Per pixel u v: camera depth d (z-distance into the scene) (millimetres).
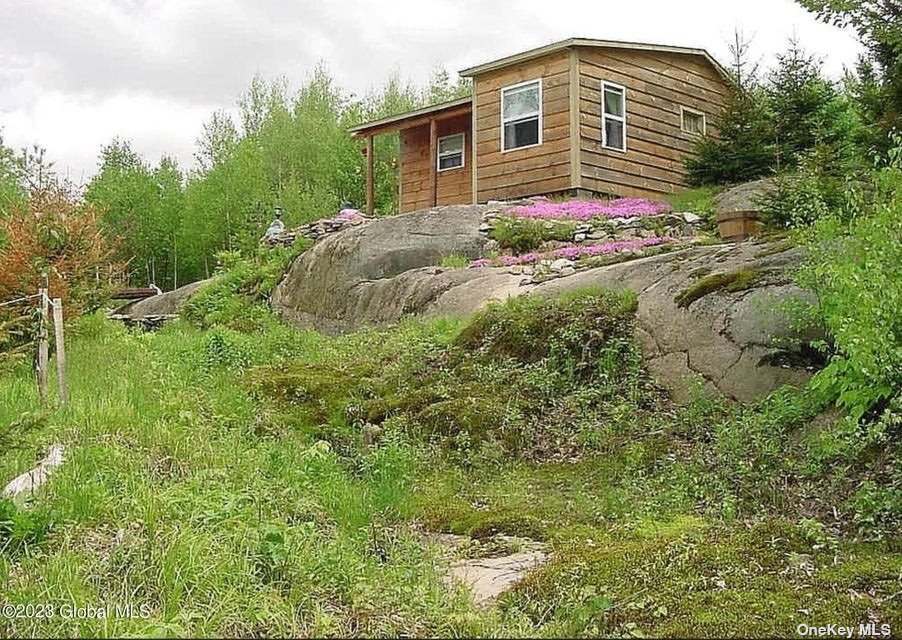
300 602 4223
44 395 8383
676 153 19250
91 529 5203
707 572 4875
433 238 14883
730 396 7988
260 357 11844
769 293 7996
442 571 4953
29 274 11797
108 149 44031
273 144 41219
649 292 9328
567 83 17391
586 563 5035
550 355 9320
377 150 42719
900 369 5855
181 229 38188
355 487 6797
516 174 18141
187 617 3826
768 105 17984
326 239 16156
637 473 7137
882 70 11125
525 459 7945
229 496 5301
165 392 9102
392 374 9930
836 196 9906
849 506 5789
